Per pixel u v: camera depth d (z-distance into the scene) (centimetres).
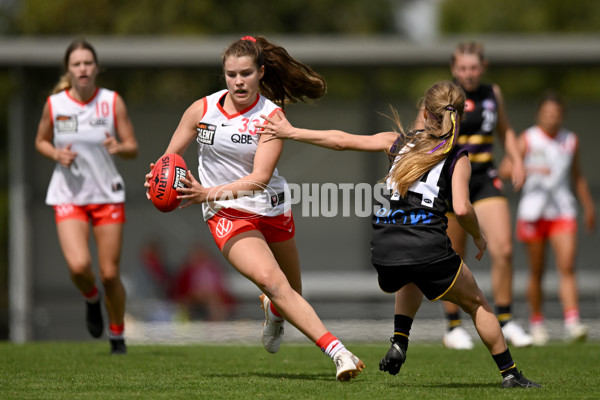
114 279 2469
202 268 4972
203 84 6319
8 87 7019
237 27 8144
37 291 4962
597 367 2262
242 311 4050
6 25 8862
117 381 1877
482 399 1616
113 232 2461
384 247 1758
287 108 4950
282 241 1977
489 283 4828
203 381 1878
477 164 2825
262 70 1895
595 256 4969
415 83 7869
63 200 2458
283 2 8338
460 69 2803
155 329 3712
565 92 7869
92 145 2477
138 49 4681
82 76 2458
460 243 2747
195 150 4806
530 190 3575
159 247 5009
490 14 8756
